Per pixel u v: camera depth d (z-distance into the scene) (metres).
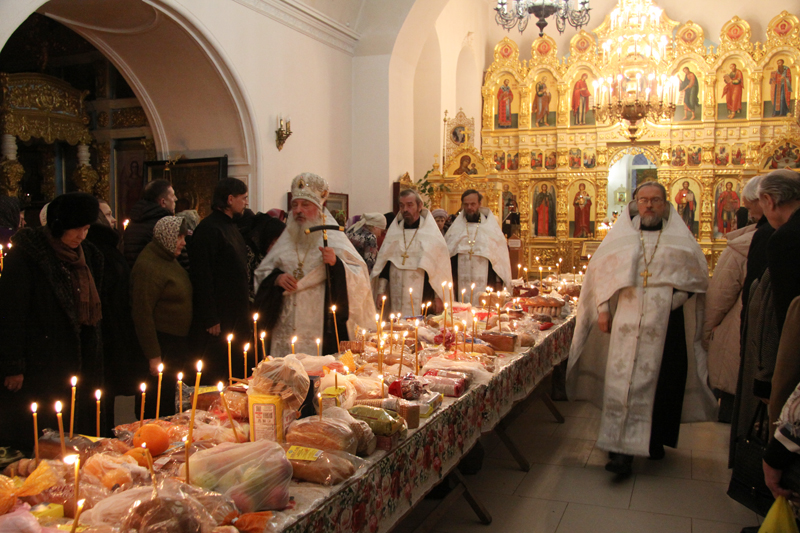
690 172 14.74
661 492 3.58
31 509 1.52
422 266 4.82
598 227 15.33
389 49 9.58
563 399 5.52
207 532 1.38
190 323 3.54
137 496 1.47
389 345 3.32
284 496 1.59
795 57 14.20
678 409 3.84
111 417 3.25
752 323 2.77
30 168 9.49
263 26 7.71
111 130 9.33
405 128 10.27
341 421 1.94
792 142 13.89
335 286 3.71
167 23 6.72
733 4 15.55
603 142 15.30
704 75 14.67
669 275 3.66
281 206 8.16
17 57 9.45
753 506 2.57
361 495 1.82
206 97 7.55
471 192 5.59
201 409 2.33
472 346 3.49
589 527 3.14
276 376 1.97
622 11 13.60
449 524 3.16
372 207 9.79
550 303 4.81
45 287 2.55
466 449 2.71
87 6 6.46
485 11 17.05
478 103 16.48
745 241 4.00
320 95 8.94
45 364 2.55
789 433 1.87
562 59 15.62
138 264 3.43
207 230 3.61
